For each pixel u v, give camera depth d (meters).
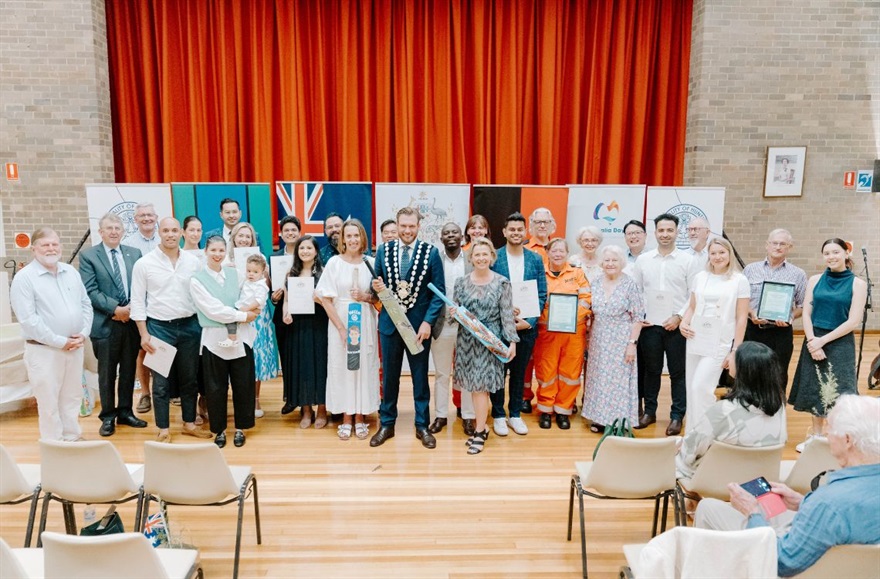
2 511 3.29
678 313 4.31
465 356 3.99
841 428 1.64
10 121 6.50
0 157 6.55
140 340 4.40
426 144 7.06
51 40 6.39
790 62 6.78
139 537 1.77
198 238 4.64
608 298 4.16
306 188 5.59
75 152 6.57
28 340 3.74
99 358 4.26
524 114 7.12
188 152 7.00
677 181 7.25
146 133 6.99
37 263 3.70
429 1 6.86
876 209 7.12
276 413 4.83
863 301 3.74
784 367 4.19
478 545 2.95
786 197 7.02
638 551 2.16
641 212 5.73
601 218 5.73
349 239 4.04
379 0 6.78
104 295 4.21
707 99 6.78
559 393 4.50
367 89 6.90
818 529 1.59
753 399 2.41
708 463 2.44
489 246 3.85
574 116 7.05
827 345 3.86
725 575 1.61
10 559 1.69
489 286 3.90
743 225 7.05
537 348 4.49
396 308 3.90
